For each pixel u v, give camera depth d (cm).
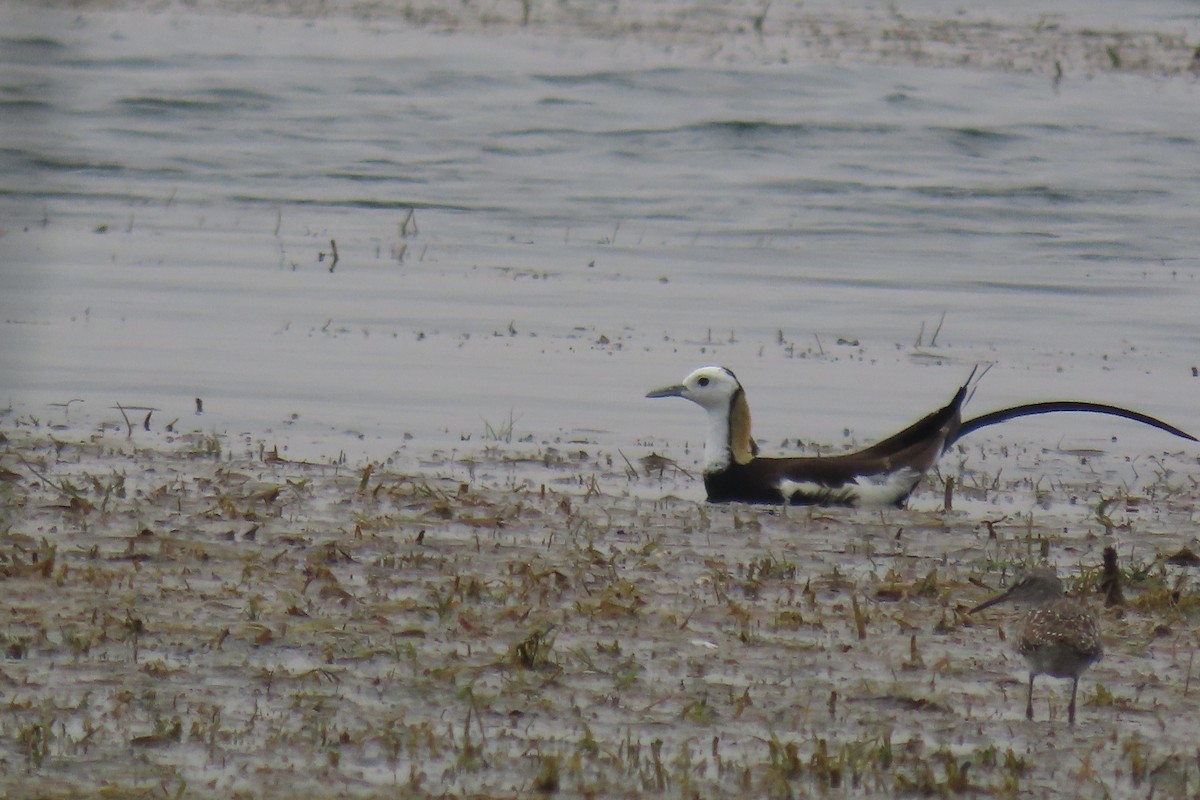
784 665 984
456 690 924
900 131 4000
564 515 1325
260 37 4866
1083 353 2139
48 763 806
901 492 1420
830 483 1409
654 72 4519
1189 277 2727
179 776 798
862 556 1241
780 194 3412
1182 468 1600
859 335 2220
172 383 1814
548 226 3044
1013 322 2336
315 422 1669
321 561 1162
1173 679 984
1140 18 5669
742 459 1425
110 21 5028
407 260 2678
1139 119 4178
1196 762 850
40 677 919
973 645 1034
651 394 1445
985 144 3912
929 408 1823
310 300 2331
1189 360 2106
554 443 1622
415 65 4562
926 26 5394
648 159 3734
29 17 5031
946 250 2922
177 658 959
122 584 1091
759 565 1191
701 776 823
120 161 3462
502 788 800
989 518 1378
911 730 895
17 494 1316
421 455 1545
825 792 808
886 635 1045
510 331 2166
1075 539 1309
